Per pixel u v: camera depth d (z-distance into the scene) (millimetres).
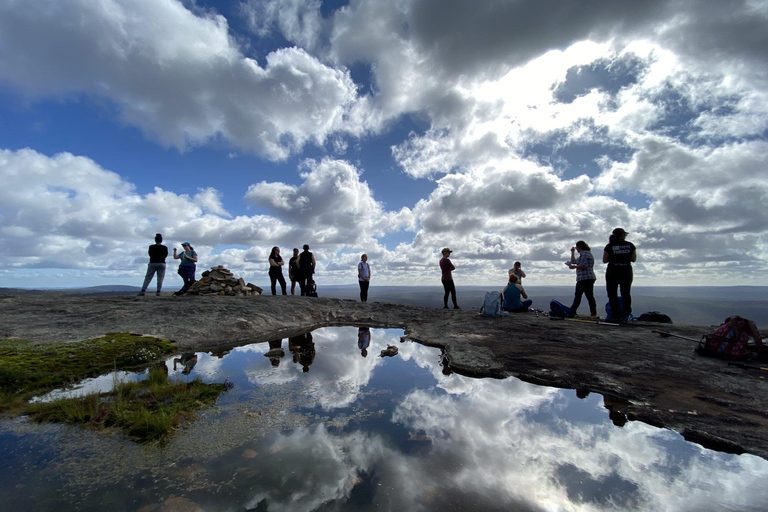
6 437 2953
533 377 4844
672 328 7551
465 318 9984
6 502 2062
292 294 14664
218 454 2709
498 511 1980
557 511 1977
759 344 4996
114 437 2992
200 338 7531
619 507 2023
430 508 1998
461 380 4879
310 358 6281
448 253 12766
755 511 1996
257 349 7094
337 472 2432
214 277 13727
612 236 8289
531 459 2625
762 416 3309
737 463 2580
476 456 2682
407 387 4543
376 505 2023
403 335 9125
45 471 2434
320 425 3299
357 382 4770
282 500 2078
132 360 5492
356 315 11930
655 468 2508
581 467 2506
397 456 2658
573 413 3596
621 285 8148
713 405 3590
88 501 2078
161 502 2066
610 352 5734
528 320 9047
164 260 11289
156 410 3549
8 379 4145
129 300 9961
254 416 3500
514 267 11789
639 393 4008
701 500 2102
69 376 4535
